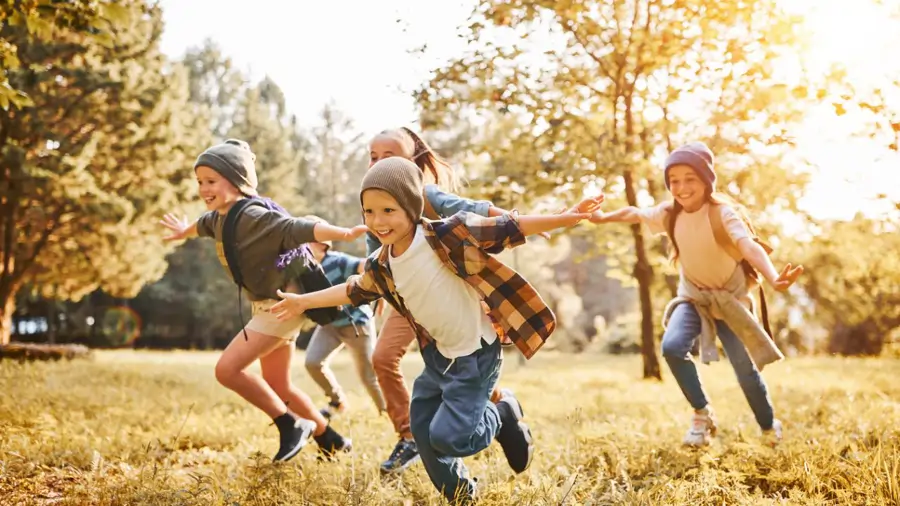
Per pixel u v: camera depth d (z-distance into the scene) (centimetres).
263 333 462
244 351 458
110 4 721
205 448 532
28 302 3888
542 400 874
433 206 453
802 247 1387
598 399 800
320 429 489
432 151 508
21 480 432
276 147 4741
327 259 583
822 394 762
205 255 4369
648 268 1470
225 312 4369
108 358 2022
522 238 356
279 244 454
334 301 396
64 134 1961
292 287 467
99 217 1903
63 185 1812
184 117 2555
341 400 627
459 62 1266
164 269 2605
